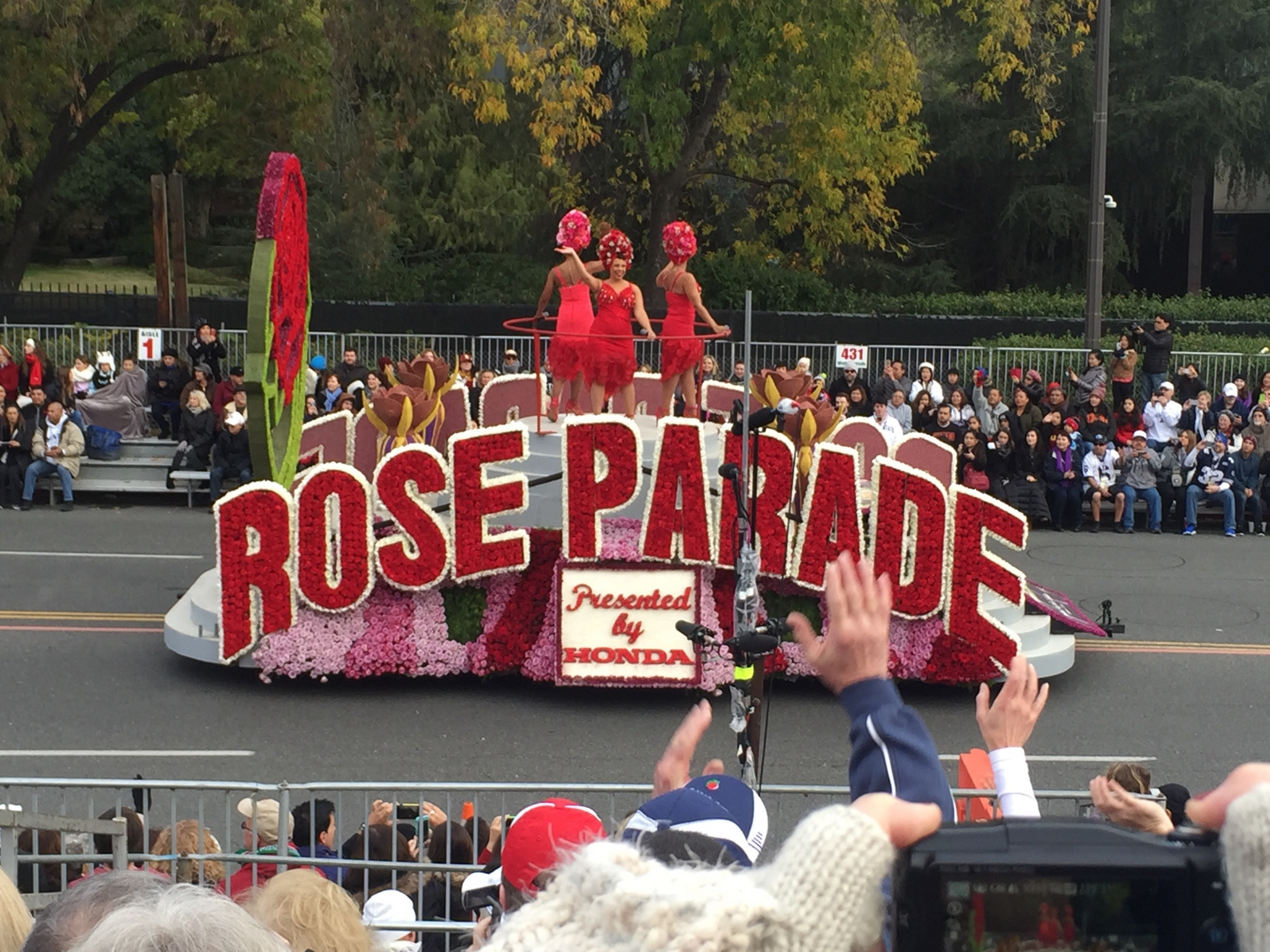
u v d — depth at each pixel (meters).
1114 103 42.66
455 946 8.34
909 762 2.60
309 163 39.66
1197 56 42.50
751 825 3.43
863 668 2.70
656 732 14.50
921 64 46.34
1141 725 14.64
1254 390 28.86
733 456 15.47
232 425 23.91
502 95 34.28
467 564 15.34
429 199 40.41
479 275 39.62
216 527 15.24
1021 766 3.59
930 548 15.54
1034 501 23.83
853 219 38.75
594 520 15.24
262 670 15.36
